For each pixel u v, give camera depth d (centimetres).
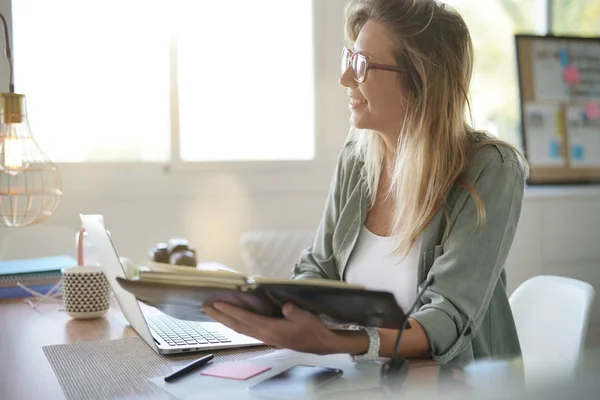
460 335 109
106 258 118
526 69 359
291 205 308
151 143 285
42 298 168
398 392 85
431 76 124
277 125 308
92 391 93
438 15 126
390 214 136
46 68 266
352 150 151
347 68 132
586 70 371
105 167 273
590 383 80
